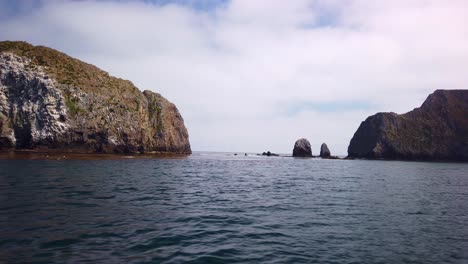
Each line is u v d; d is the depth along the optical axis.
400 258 10.72
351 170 63.12
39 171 38.12
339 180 40.34
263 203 21.30
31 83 76.12
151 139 96.25
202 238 12.38
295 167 70.12
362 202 22.77
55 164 51.25
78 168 45.09
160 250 10.77
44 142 72.94
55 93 76.12
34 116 73.69
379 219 16.98
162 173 43.47
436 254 11.23
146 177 37.09
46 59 86.25
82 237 11.89
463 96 164.38
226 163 83.50
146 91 110.12
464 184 38.94
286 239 12.66
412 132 148.25
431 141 144.62
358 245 12.11
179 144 110.75
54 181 29.23
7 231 12.27
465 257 10.97
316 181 38.56
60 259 9.52
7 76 75.50
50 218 14.73
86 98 81.69
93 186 27.02
